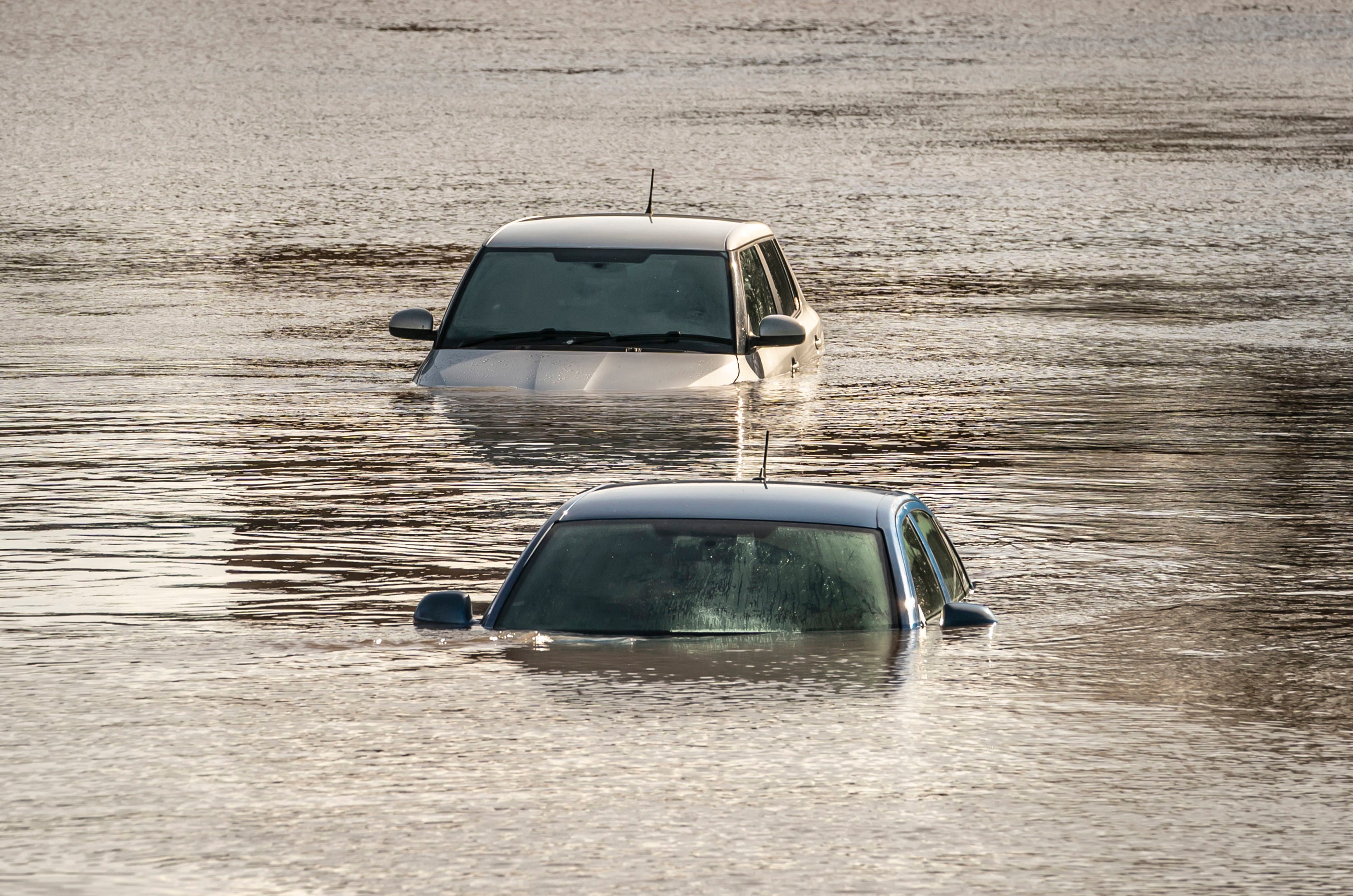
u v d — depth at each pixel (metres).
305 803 18.52
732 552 24.02
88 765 19.70
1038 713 21.55
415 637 24.75
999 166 105.38
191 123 127.56
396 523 33.31
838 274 71.12
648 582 23.86
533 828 17.84
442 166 105.69
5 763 19.78
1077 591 28.38
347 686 22.52
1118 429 43.50
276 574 29.39
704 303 46.28
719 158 108.12
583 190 95.56
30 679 23.09
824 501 24.58
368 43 184.38
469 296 46.91
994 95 144.88
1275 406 46.59
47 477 37.69
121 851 17.30
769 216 87.50
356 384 48.66
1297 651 24.77
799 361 49.69
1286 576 29.64
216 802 18.56
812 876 16.72
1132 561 30.75
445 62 169.00
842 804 18.52
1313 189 95.88
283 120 128.75
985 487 37.19
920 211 89.12
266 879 16.62
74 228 84.94
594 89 147.50
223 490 36.31
